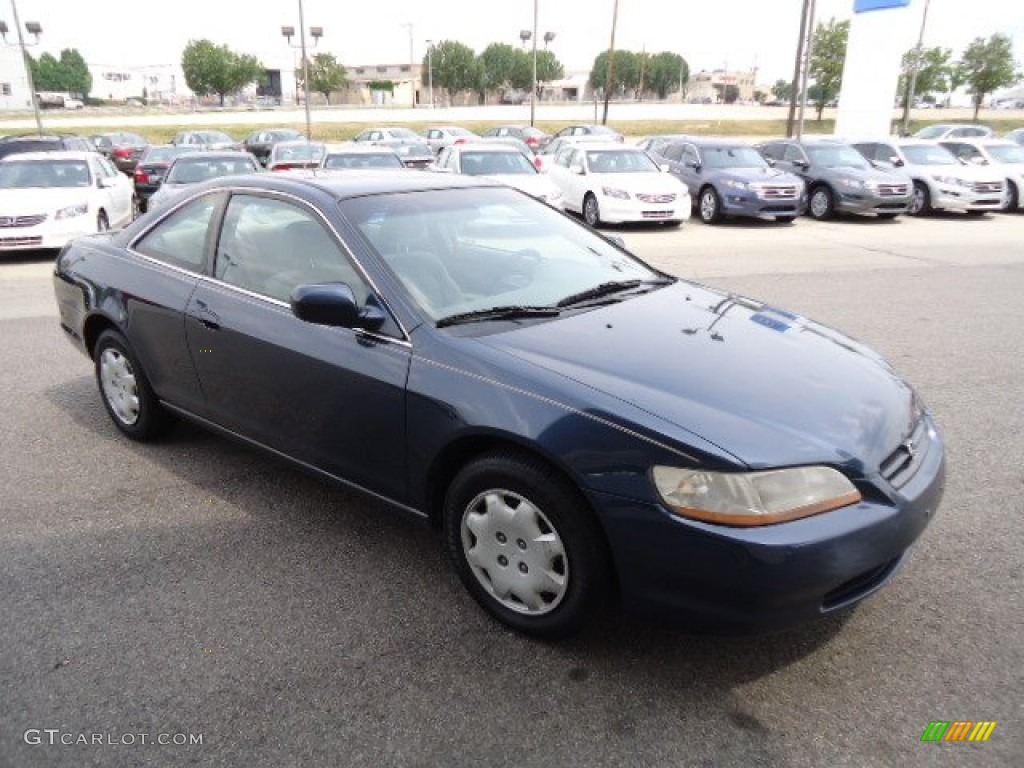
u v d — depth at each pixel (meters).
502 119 61.81
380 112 69.19
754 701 2.54
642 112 71.25
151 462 4.28
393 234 3.39
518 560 2.77
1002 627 2.89
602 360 2.80
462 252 3.51
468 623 2.93
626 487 2.44
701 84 144.00
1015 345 6.69
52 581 3.19
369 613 2.98
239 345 3.55
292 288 3.45
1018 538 3.50
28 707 2.52
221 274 3.78
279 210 3.62
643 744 2.37
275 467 4.22
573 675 2.65
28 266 10.92
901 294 8.81
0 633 2.87
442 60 102.12
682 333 3.10
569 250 3.87
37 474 4.14
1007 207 18.22
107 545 3.45
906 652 2.76
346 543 3.47
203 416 3.97
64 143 18.78
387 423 3.02
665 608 2.47
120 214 13.41
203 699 2.55
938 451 2.90
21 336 6.91
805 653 2.76
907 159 18.05
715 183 15.91
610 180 15.08
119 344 4.35
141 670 2.68
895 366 6.09
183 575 3.23
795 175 17.09
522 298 3.34
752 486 2.33
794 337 3.21
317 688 2.60
